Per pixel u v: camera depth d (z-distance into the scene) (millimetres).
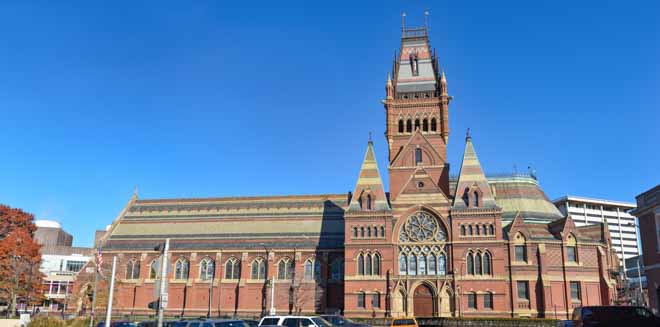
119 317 103125
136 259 115375
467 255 90375
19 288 104625
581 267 91875
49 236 185125
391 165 100625
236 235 114438
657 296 59531
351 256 94125
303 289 104375
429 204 93938
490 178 108938
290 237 111000
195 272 111062
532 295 88750
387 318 86625
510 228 92812
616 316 42625
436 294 89188
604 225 98875
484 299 88062
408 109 104688
